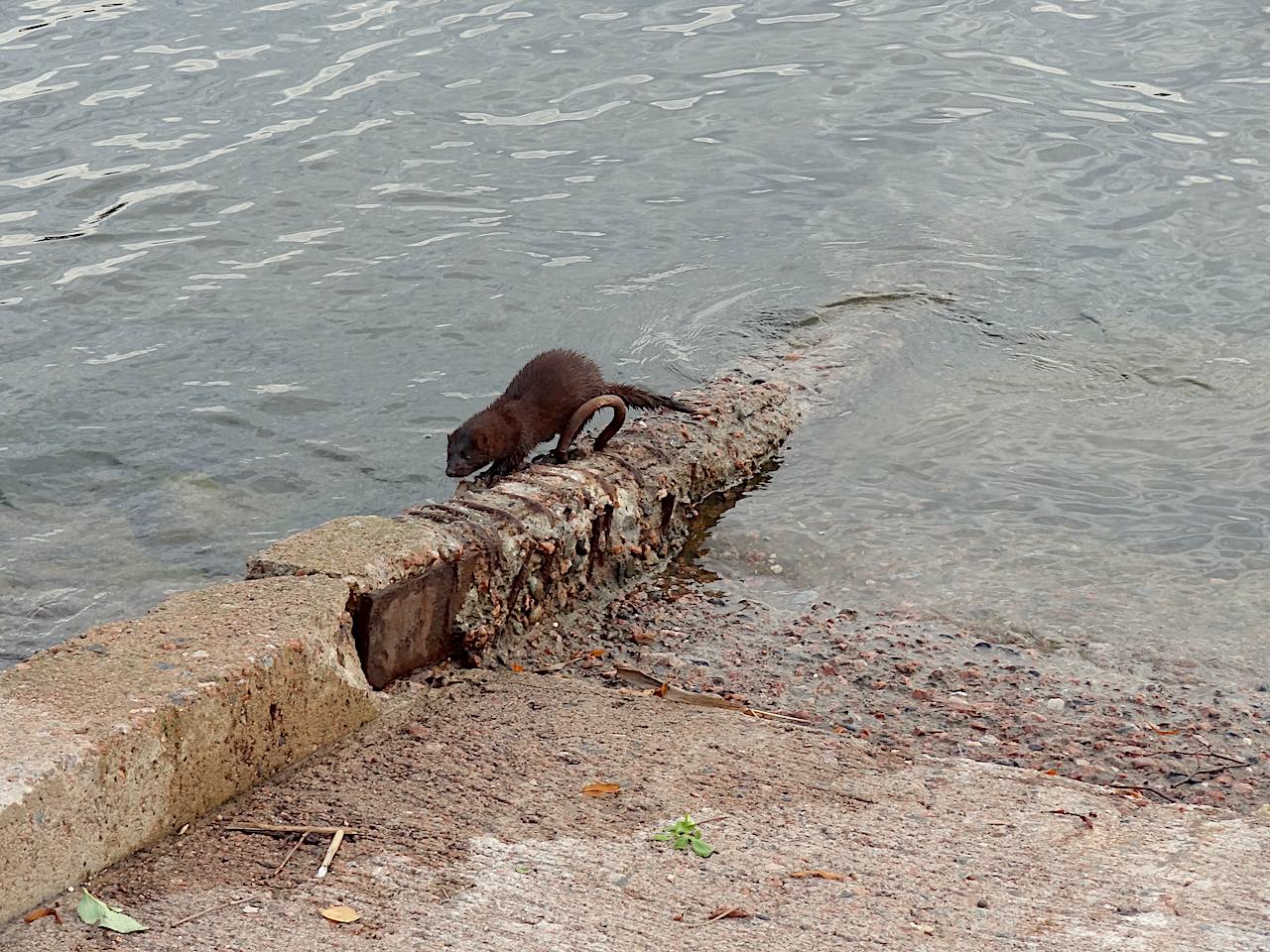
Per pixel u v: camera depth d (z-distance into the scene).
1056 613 8.01
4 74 10.45
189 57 10.62
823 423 8.69
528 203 9.68
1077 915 7.11
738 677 7.82
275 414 8.68
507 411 8.32
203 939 7.07
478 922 7.10
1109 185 9.80
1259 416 8.66
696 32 10.99
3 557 8.21
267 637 7.41
